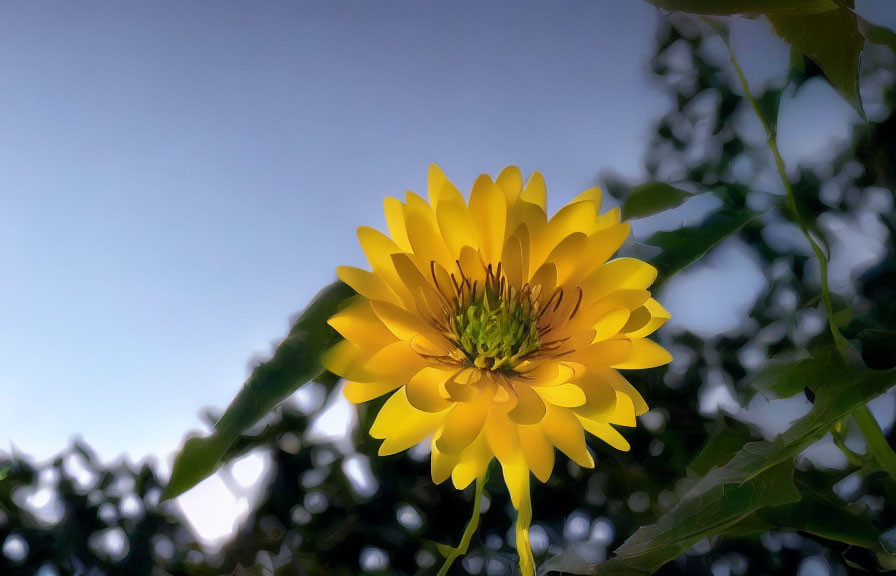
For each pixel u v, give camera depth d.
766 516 0.30
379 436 0.28
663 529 0.27
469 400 0.27
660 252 0.33
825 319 0.33
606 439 0.29
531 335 0.30
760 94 0.34
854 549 0.30
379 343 0.29
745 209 0.34
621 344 0.28
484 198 0.30
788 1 0.31
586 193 0.31
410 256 0.30
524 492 0.29
